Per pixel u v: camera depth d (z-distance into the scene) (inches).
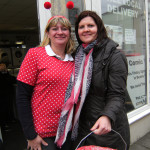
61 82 48.7
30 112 48.4
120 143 50.3
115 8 104.8
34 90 49.6
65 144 56.0
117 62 45.5
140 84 124.9
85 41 51.6
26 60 47.6
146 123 122.5
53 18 50.9
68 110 48.9
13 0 153.9
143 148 104.2
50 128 50.0
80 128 54.6
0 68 134.2
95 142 50.7
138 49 123.1
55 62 49.8
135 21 120.0
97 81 47.5
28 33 361.1
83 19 51.2
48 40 53.9
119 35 108.7
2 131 120.9
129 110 115.9
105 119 41.8
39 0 72.6
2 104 135.5
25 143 103.1
